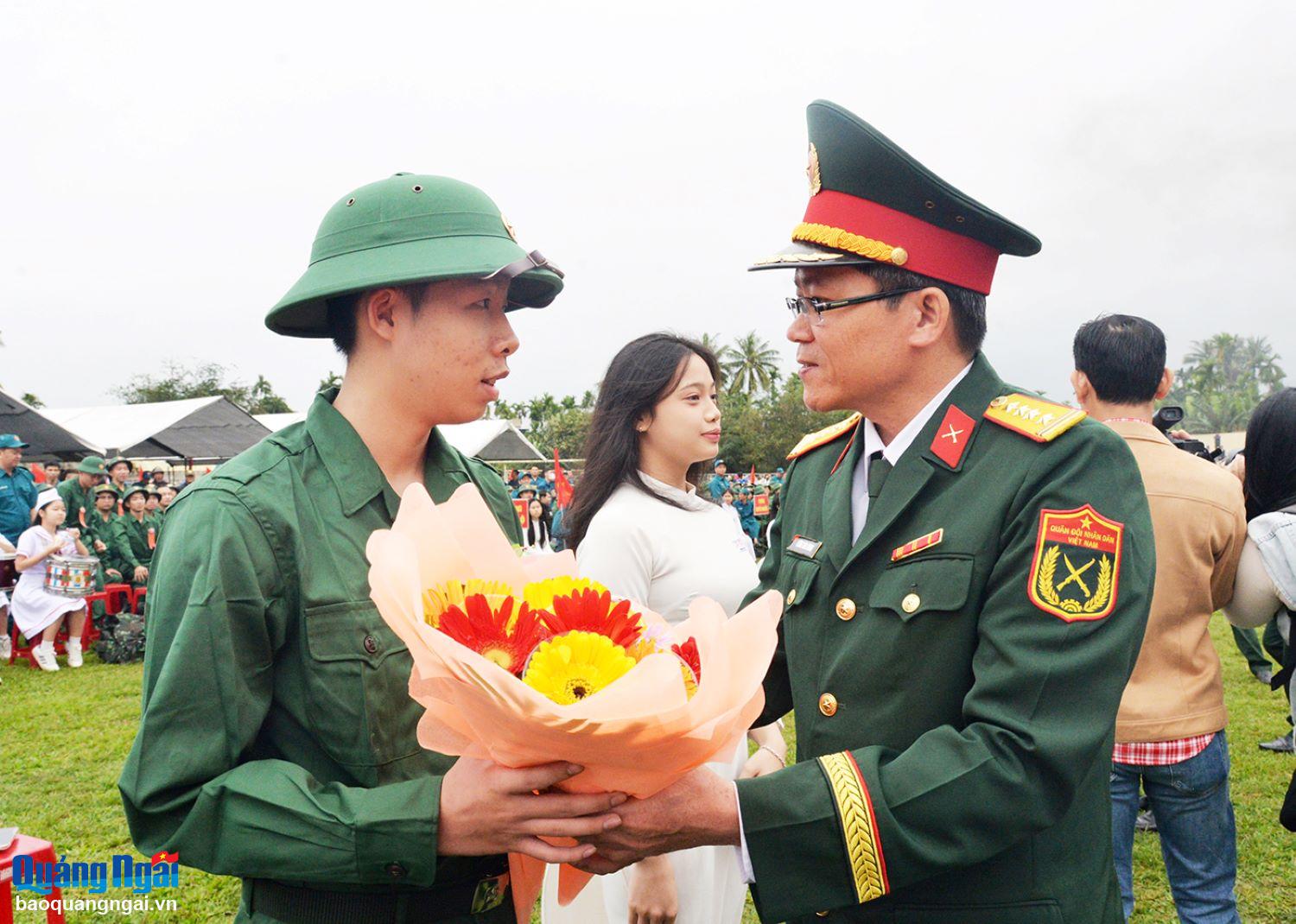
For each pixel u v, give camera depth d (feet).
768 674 6.36
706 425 8.50
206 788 4.47
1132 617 4.62
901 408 5.46
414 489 4.90
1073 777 4.41
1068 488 4.77
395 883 4.46
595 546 8.07
